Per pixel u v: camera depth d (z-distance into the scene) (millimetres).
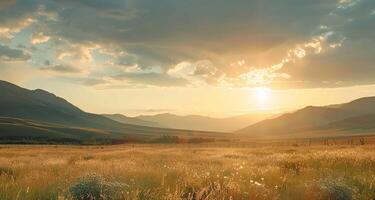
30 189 8875
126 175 11828
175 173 12477
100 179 8453
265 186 10195
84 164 20641
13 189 8703
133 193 7883
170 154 40031
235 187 8836
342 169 15219
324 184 9547
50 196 8367
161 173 12031
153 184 10031
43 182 10180
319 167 16125
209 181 10039
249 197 8500
